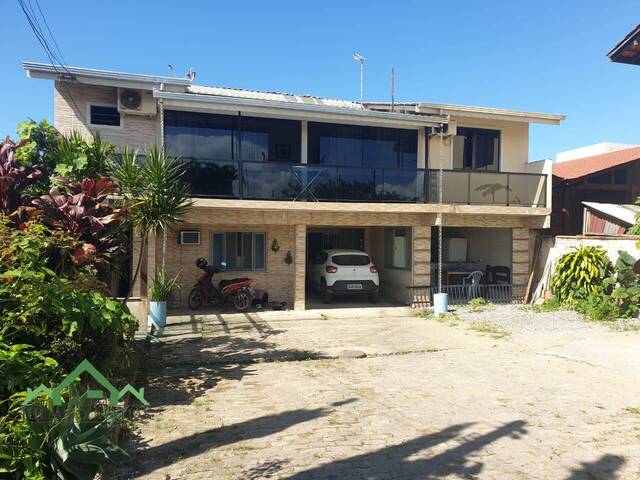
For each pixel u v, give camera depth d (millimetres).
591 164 19109
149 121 14164
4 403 3617
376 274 15297
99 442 3613
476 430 5246
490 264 17359
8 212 7004
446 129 16547
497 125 17312
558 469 4336
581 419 5594
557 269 14320
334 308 14508
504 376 7484
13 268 4594
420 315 13602
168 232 14336
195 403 6117
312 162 15367
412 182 14625
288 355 8805
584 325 11672
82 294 5062
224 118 14469
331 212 14094
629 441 4965
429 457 4562
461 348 9539
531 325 11797
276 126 14961
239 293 13711
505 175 15453
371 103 16547
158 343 9688
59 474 3451
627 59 13844
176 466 4320
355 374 7621
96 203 6957
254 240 15242
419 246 14938
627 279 12602
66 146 9883
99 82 13211
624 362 8281
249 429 5238
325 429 5250
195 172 12812
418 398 6371
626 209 15156
